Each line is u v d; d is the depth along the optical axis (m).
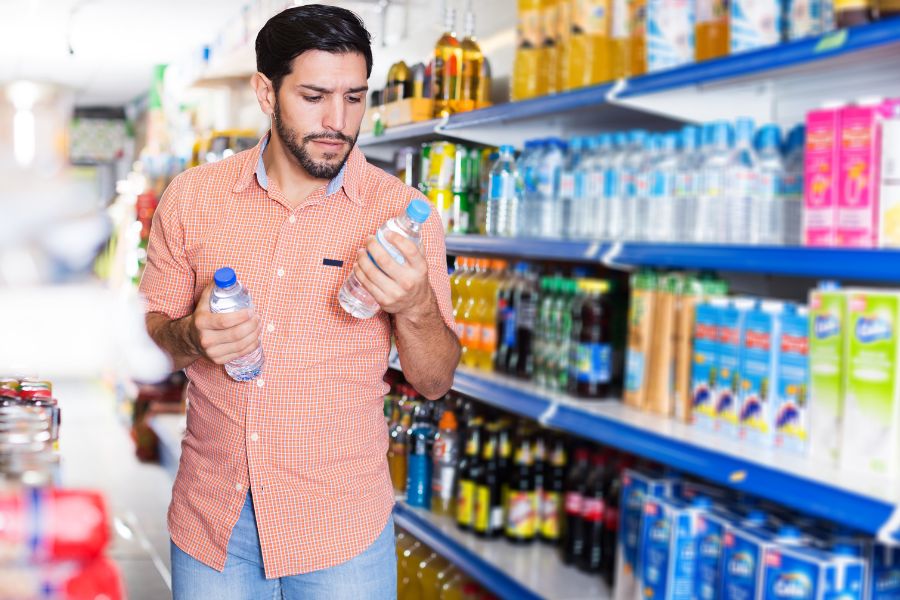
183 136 7.52
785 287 2.55
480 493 3.01
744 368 2.03
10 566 0.97
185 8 7.00
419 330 1.72
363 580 1.83
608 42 2.66
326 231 1.80
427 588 3.33
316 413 1.78
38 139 1.17
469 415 3.14
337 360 1.79
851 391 1.74
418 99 3.24
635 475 2.40
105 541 1.02
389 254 1.55
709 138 2.14
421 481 3.28
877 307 1.69
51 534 0.98
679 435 2.09
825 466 1.78
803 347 1.87
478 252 3.06
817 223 1.81
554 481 2.96
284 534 1.78
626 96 2.20
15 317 1.18
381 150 3.88
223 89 6.83
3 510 0.97
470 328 3.19
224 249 1.81
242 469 1.77
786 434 1.91
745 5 2.01
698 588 2.13
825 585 1.77
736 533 1.98
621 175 2.42
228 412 1.77
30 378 1.94
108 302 1.25
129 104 13.69
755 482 1.79
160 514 4.45
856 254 1.61
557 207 2.69
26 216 1.16
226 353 1.60
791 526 1.90
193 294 1.88
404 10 4.36
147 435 5.82
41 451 1.31
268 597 1.85
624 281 2.85
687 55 2.27
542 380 2.80
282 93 1.70
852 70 2.05
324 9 1.68
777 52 1.76
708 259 1.94
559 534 2.96
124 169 14.00
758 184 2.06
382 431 1.92
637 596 2.29
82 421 4.80
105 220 1.23
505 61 3.68
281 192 1.81
